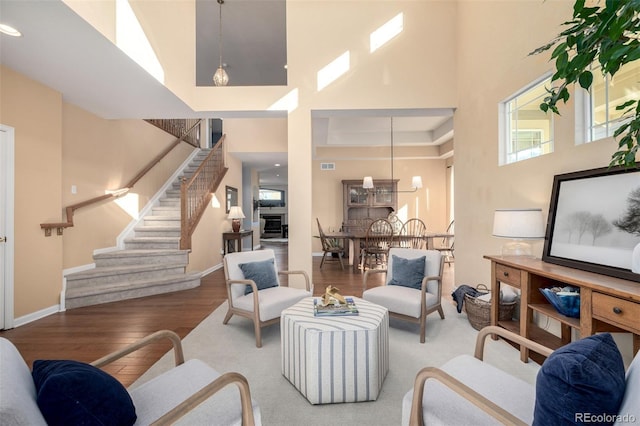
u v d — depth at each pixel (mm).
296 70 4113
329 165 8211
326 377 1822
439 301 3025
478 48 3564
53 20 2205
